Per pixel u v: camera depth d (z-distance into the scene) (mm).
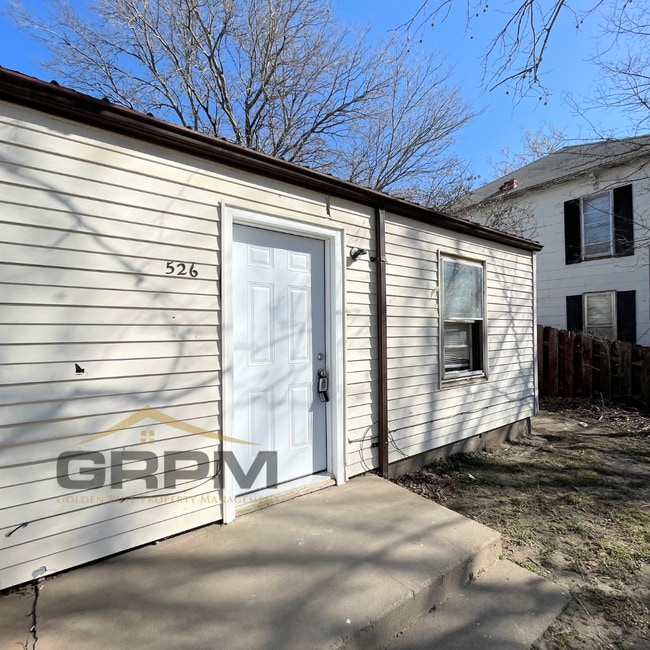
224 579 2191
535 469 4781
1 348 2033
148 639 1757
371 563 2391
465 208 12234
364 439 3900
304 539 2631
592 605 2396
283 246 3391
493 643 2059
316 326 3613
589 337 8336
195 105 10195
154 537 2527
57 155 2211
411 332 4445
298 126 10398
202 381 2746
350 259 3799
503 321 5969
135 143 2486
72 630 1790
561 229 10969
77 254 2266
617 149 8320
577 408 7883
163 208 2598
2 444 2027
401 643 2031
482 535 2793
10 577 2041
